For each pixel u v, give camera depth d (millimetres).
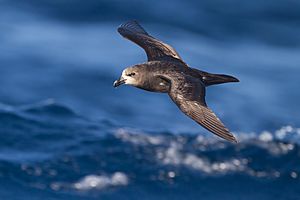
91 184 19297
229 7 29734
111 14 28516
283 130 22188
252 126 22328
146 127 21797
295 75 25656
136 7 28984
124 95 23469
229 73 25469
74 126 21391
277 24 29172
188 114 11547
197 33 27984
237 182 19641
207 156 20312
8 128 20953
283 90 24609
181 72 12406
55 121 21531
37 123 21344
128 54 25906
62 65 24797
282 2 30516
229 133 11289
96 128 21391
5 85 23562
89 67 24812
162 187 19344
